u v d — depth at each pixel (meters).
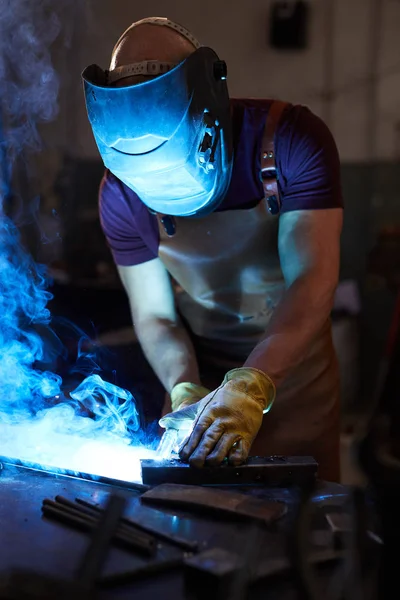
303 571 0.87
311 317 1.49
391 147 4.75
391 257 4.12
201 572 0.87
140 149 1.33
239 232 1.62
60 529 1.03
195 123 1.32
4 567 0.91
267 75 4.71
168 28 1.40
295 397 1.77
